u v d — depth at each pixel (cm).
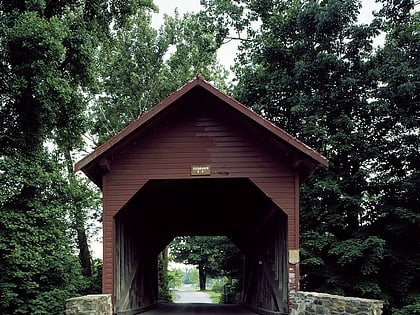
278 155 1055
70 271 1391
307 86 1780
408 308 1397
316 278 1608
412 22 1666
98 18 1633
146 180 1054
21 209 1304
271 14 2100
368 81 1683
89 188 1755
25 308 1255
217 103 1059
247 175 1050
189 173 1055
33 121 1395
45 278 1316
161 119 1065
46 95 1328
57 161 1475
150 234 1550
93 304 855
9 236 1237
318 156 996
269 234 1279
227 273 2298
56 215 1338
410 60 1597
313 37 1791
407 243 1578
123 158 1063
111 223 1036
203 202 1495
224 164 1056
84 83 1522
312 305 886
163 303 2019
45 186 1347
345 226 1664
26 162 1330
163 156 1063
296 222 1027
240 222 1667
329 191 1622
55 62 1323
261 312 1290
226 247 2241
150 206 1470
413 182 1512
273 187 1045
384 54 1677
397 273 1534
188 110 1076
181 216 1659
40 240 1273
